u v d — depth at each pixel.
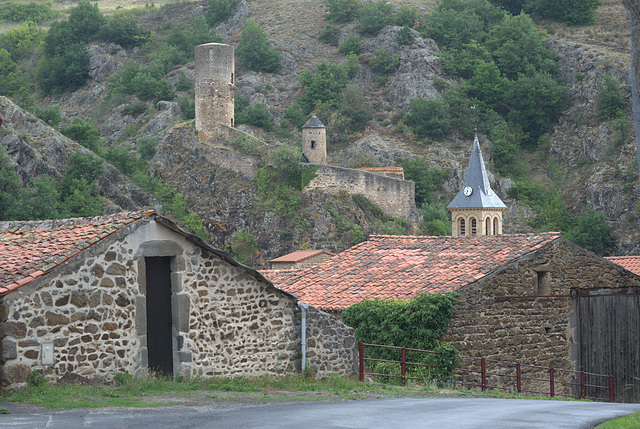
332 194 97.38
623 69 133.88
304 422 10.20
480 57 141.25
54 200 81.69
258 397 13.94
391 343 20.31
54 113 111.44
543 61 141.88
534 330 22.08
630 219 111.75
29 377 13.16
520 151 134.00
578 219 114.50
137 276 14.96
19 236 16.38
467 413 11.94
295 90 143.38
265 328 17.03
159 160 106.38
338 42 154.25
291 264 65.25
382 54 141.88
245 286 16.75
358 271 24.55
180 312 15.55
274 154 99.50
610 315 24.25
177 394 13.66
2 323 12.94
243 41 148.88
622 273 24.77
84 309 14.05
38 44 170.12
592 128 129.25
